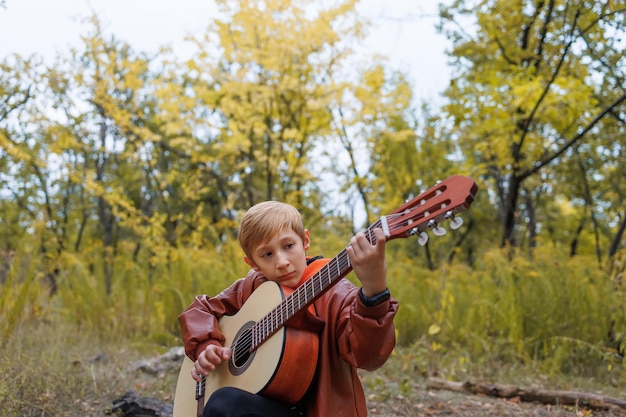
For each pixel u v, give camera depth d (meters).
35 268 6.88
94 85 10.09
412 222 2.08
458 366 5.86
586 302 6.47
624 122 9.07
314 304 2.50
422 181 13.25
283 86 10.12
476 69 9.90
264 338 2.46
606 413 4.40
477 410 4.57
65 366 5.09
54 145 9.80
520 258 7.17
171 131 10.93
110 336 7.21
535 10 8.60
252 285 2.82
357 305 2.21
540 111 8.73
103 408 4.29
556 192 14.24
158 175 12.27
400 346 7.50
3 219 14.97
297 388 2.39
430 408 4.67
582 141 11.28
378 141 12.24
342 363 2.44
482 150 9.32
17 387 4.19
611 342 6.39
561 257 7.43
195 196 12.45
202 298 2.88
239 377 2.54
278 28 10.09
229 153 11.52
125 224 9.78
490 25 8.97
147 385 5.04
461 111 8.88
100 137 12.84
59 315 7.40
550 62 8.93
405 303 7.73
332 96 10.45
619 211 14.04
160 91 10.94
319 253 7.80
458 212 2.00
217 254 8.69
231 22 10.23
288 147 11.33
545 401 4.74
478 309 6.96
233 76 10.75
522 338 6.36
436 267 12.27
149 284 8.02
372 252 2.12
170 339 7.29
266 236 2.55
